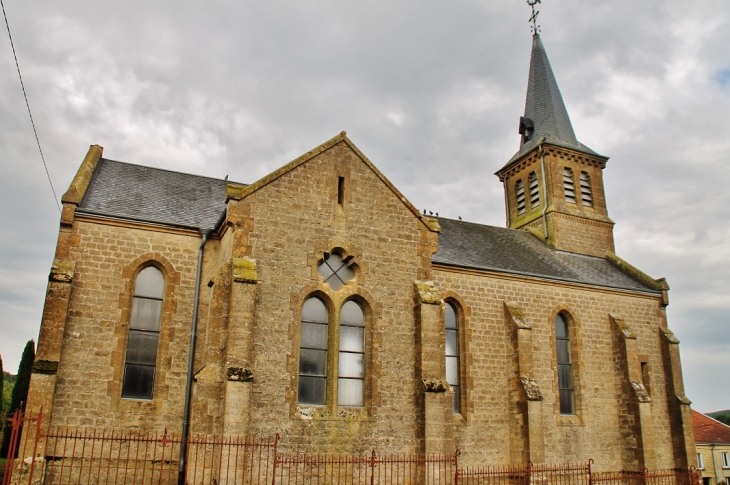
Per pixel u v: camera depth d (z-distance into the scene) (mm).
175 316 22547
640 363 32750
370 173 24031
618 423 30719
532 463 25844
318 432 20375
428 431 21281
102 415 20641
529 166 42031
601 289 32438
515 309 29141
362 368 22297
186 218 24828
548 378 29484
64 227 21828
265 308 20672
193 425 18500
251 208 21375
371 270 22969
